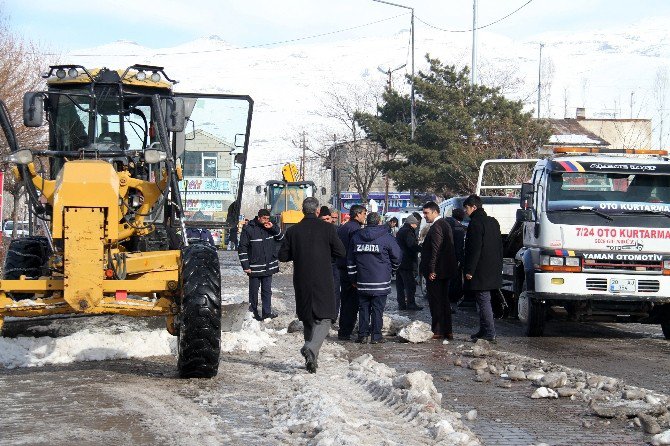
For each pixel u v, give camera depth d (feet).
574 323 59.21
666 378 36.35
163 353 39.73
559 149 53.72
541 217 50.14
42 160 36.29
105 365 37.09
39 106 36.58
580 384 33.17
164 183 36.37
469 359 40.88
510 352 44.09
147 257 33.91
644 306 49.96
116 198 31.81
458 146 164.35
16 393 30.45
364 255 46.52
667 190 50.42
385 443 23.08
